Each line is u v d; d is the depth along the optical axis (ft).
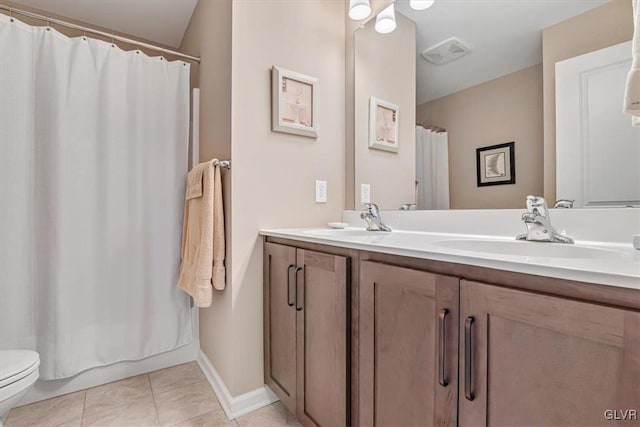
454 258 2.40
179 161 6.28
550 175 3.57
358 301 3.32
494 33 4.12
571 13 3.44
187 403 5.09
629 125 3.03
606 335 1.68
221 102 5.22
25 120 4.97
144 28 7.42
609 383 1.67
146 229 5.97
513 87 3.92
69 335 5.24
